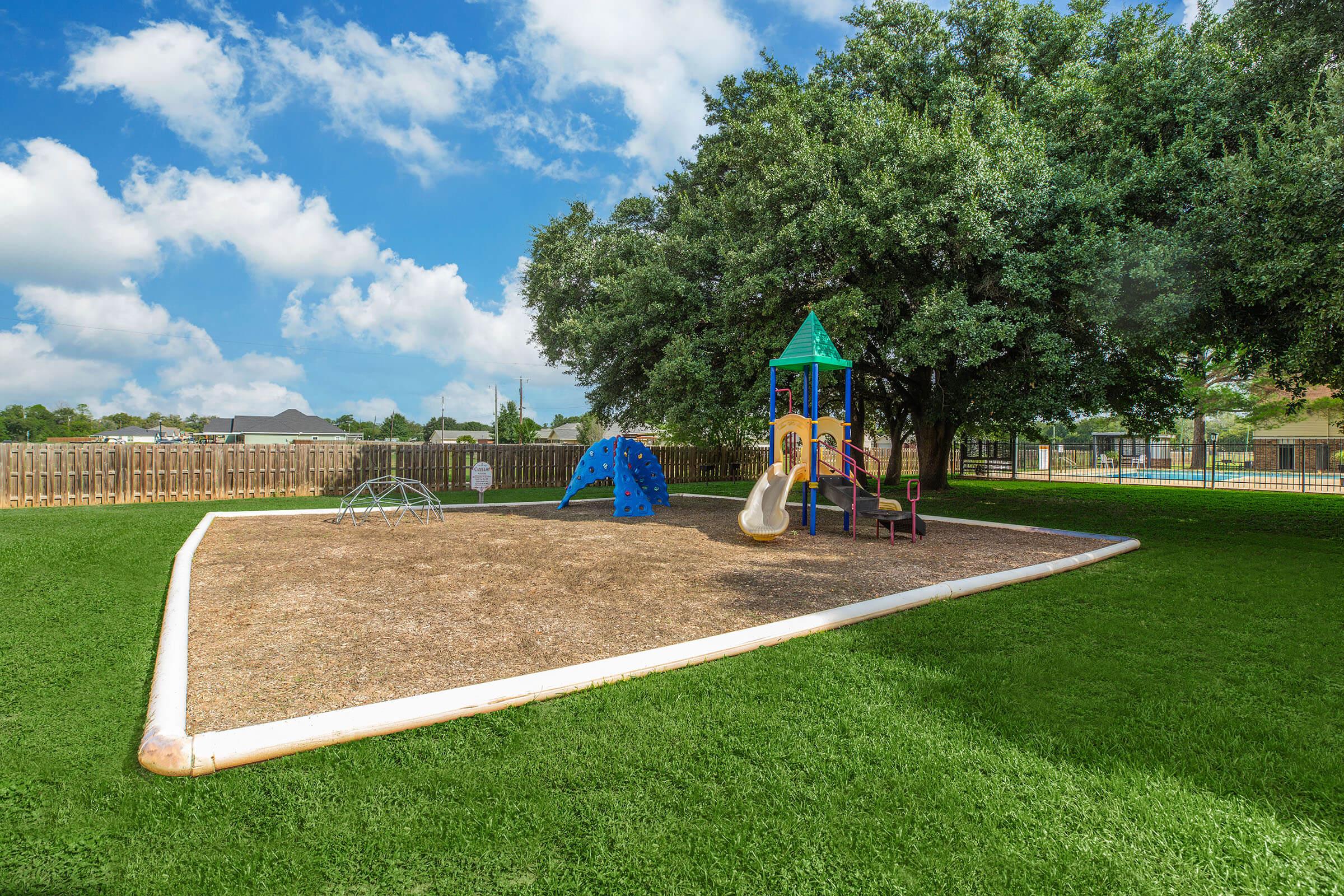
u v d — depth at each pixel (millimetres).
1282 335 9672
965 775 2592
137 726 3033
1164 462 31906
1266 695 3406
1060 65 12758
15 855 2094
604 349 15539
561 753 2744
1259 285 8586
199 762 2600
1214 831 2244
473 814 2320
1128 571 6684
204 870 2039
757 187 12344
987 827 2266
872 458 9359
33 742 2850
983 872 2035
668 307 13727
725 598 5402
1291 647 4152
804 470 9297
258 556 7133
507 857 2096
